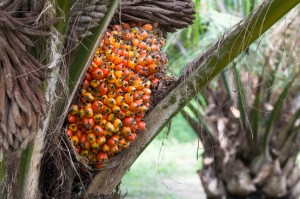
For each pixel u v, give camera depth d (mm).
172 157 9508
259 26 1977
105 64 1927
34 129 1646
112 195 2121
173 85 2107
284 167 4074
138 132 2086
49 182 2002
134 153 2098
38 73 1703
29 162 1819
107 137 1956
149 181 7414
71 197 2064
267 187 4047
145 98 1982
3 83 1619
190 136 10867
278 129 4055
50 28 1748
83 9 1814
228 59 2043
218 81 3779
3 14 1662
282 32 3432
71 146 1930
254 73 3871
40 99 1668
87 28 1832
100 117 1914
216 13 3299
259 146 4012
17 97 1621
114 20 2094
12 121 1614
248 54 2092
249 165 4070
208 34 3863
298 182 4090
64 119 1907
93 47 1864
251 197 4062
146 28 2127
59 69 1814
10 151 1651
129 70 1966
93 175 2078
